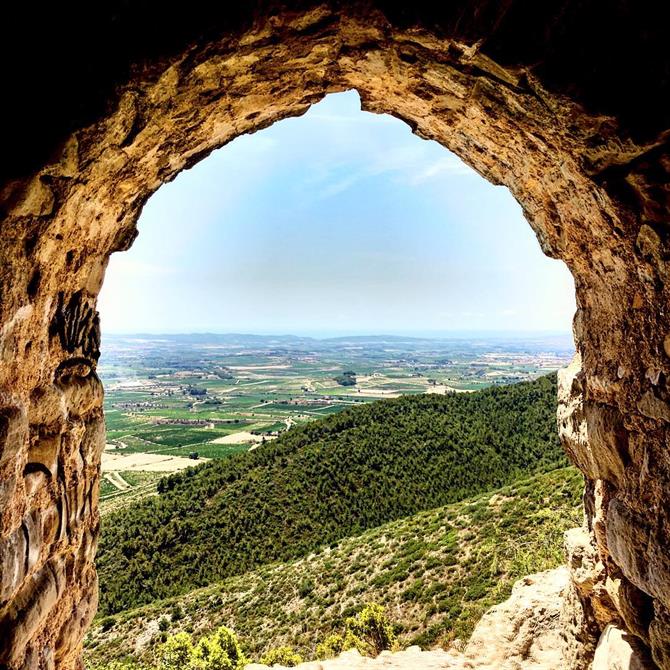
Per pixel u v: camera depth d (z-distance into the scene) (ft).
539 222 18.66
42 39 9.16
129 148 12.92
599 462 17.29
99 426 17.80
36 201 10.60
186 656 51.47
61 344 14.38
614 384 15.67
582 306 18.42
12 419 11.13
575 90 10.54
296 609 78.95
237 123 17.30
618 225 13.26
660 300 12.75
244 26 11.03
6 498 11.12
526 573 58.13
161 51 10.44
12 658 11.87
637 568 14.39
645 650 16.30
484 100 13.74
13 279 10.68
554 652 25.21
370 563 86.12
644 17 8.86
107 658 79.46
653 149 10.61
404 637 59.16
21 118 9.63
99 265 16.17
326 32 12.57
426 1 10.94
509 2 9.94
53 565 14.58
